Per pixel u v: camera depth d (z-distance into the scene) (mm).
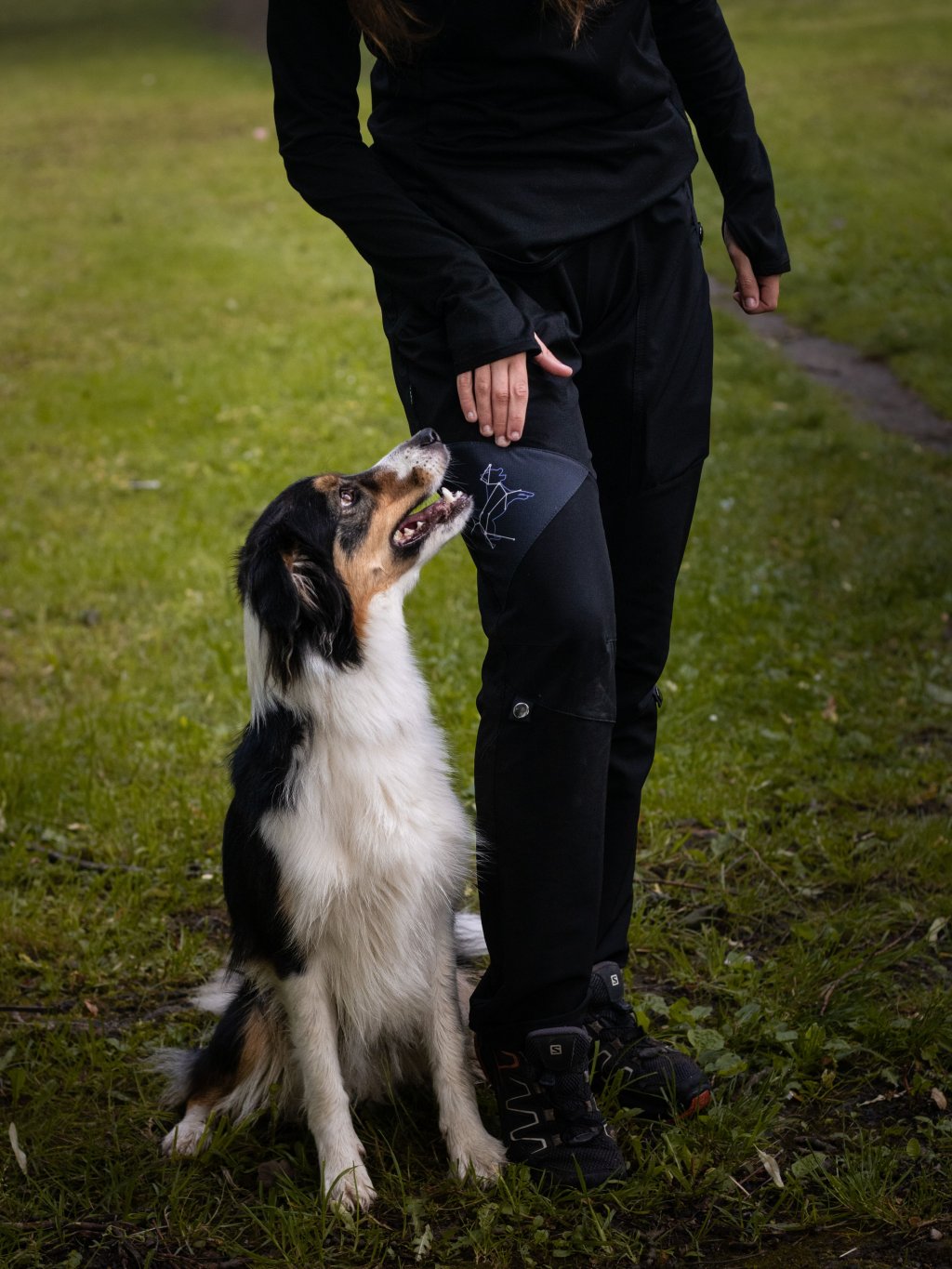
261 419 9172
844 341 10852
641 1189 2398
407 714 2650
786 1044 2795
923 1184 2354
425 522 2682
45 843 4008
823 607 5676
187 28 35125
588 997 2420
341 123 2305
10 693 5168
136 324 11812
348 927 2605
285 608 2482
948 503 6953
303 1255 2346
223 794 4246
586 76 2240
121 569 6504
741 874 3689
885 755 4367
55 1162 2584
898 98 20578
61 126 23453
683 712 4715
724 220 2607
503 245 2256
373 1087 2846
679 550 2562
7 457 8414
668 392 2428
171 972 3334
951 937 3289
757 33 27359
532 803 2273
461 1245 2334
